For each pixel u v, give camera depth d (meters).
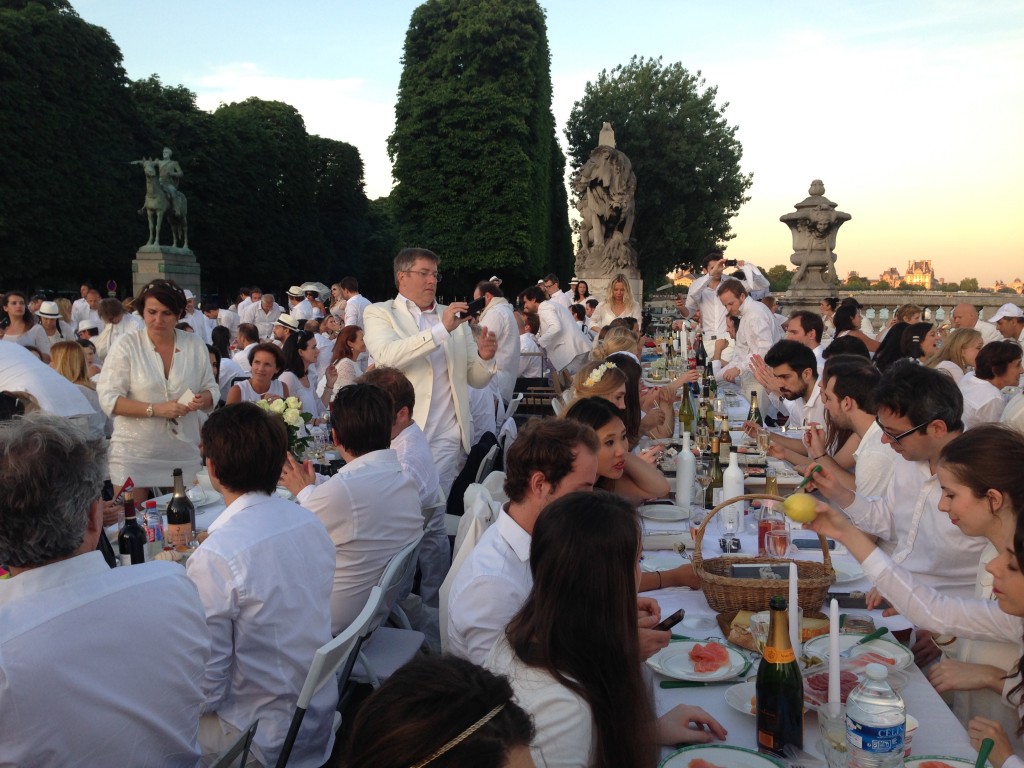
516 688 1.69
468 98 33.44
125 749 1.78
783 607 1.90
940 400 2.92
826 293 18.02
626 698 1.71
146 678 1.81
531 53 33.88
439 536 4.43
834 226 17.97
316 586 2.69
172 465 5.23
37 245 26.52
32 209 26.14
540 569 1.76
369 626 3.18
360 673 3.32
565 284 53.09
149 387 5.07
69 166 27.34
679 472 3.99
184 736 1.93
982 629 2.32
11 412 3.43
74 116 27.56
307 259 40.31
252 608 2.47
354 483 3.40
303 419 4.92
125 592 1.83
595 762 1.69
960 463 2.20
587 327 13.99
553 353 10.80
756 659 2.33
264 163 36.78
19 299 9.92
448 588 2.87
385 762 0.98
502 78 33.78
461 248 34.94
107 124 29.00
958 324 9.12
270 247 37.25
